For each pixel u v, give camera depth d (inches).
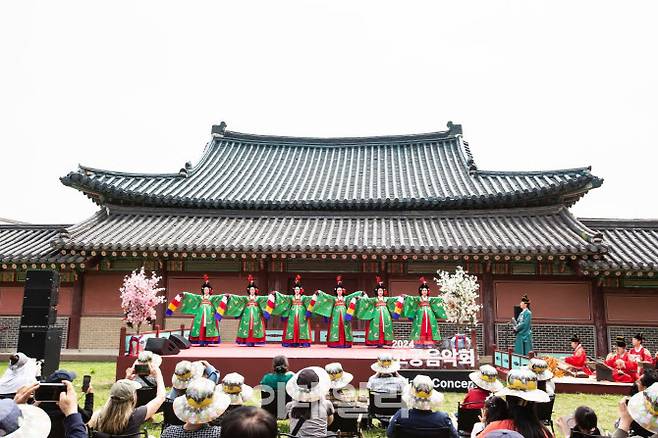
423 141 984.3
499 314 642.2
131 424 163.8
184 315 669.3
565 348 627.5
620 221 711.1
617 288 633.6
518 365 438.6
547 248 591.5
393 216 734.5
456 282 501.4
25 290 354.3
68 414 144.1
